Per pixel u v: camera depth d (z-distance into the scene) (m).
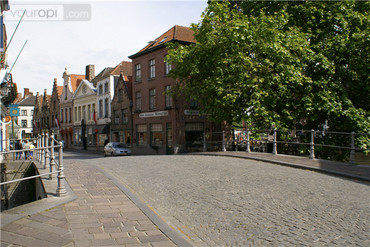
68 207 6.03
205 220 5.61
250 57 16.75
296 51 16.75
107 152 30.23
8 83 17.31
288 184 8.20
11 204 15.00
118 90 38.56
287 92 16.94
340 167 10.30
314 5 17.89
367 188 7.76
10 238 4.33
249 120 16.17
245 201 6.68
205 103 19.22
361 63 16.83
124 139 37.28
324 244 4.47
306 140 17.72
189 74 19.66
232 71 16.19
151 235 4.71
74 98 52.62
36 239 4.32
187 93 19.88
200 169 10.99
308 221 5.42
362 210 6.00
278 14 17.06
